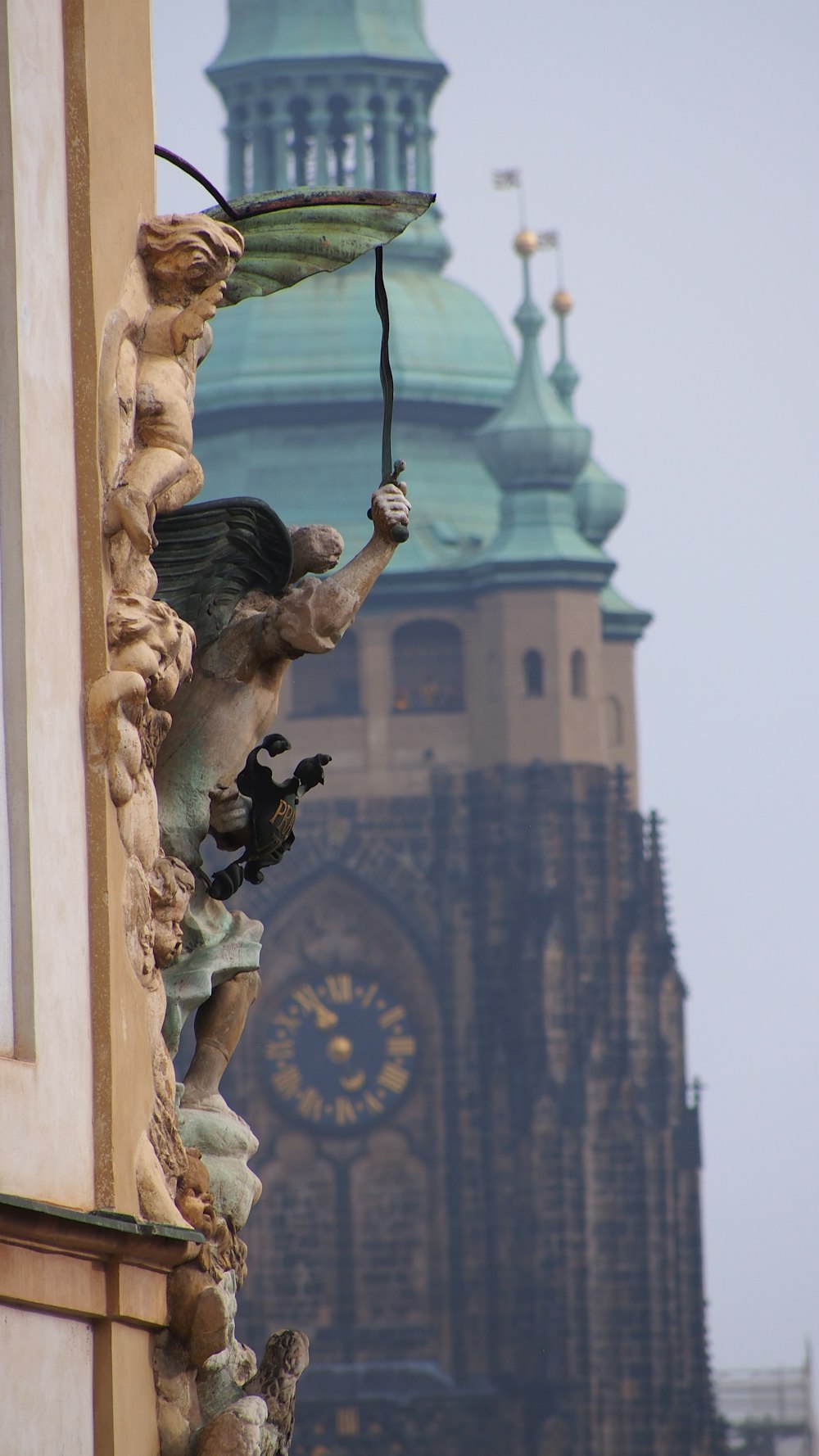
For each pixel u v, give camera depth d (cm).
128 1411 5059
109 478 5188
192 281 5459
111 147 5341
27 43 5066
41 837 4884
